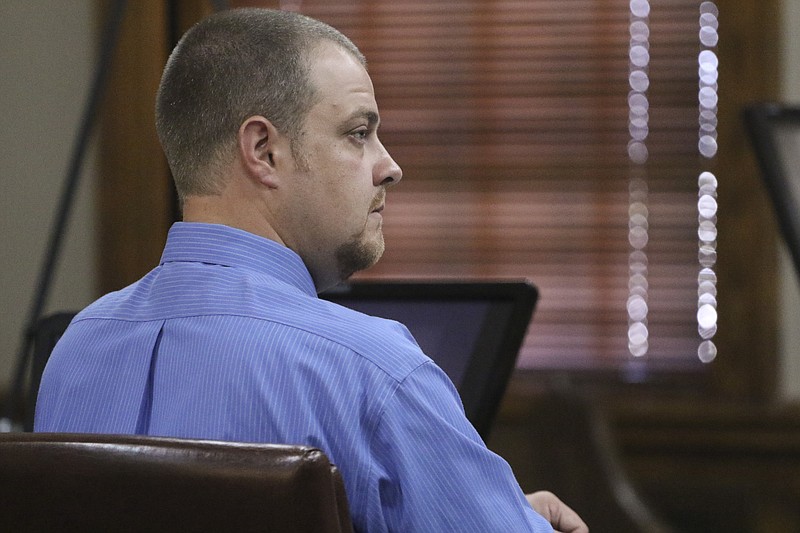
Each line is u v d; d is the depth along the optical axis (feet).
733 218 43.75
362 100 13.73
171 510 10.03
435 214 45.27
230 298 13.00
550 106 44.78
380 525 12.09
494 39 44.86
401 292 18.48
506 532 12.20
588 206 44.83
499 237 45.16
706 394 44.14
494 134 45.09
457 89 44.98
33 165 41.19
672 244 44.52
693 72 44.14
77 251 40.81
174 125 13.85
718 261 43.98
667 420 43.04
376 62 45.16
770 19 42.91
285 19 13.78
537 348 44.96
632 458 43.62
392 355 12.41
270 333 12.58
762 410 42.65
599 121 44.70
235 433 12.20
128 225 39.99
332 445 12.11
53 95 40.96
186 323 13.02
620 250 44.75
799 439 42.68
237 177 13.58
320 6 44.96
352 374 12.28
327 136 13.55
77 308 40.93
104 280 40.47
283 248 13.51
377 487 12.03
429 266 45.24
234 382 12.37
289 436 12.10
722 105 43.57
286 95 13.41
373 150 14.11
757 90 43.19
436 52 44.93
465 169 45.14
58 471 10.34
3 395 39.29
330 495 9.88
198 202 13.87
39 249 41.22
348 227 13.79
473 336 17.61
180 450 10.13
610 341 44.73
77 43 40.75
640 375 44.57
